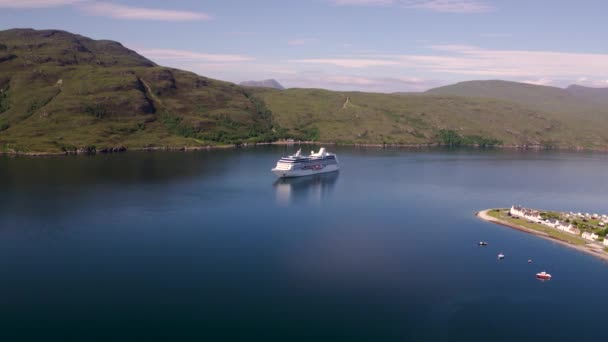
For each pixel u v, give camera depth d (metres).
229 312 124.56
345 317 124.19
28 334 111.88
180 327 116.44
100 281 141.50
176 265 155.50
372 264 161.75
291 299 133.00
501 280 151.00
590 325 124.19
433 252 176.38
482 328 121.25
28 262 155.50
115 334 112.69
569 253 177.50
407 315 126.12
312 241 185.62
